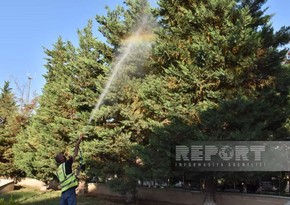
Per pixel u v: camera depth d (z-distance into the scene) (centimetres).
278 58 1350
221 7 1350
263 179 1542
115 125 1892
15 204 923
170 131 1364
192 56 1448
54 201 1973
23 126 3447
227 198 1542
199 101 1426
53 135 2367
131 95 1736
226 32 1355
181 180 1595
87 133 1875
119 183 1734
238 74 1335
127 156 1762
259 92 1339
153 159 1421
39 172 2639
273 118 1359
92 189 2423
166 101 1423
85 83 1981
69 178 863
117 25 1814
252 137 1235
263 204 1398
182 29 1470
